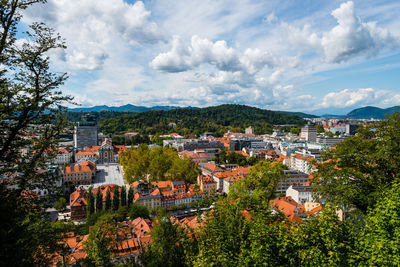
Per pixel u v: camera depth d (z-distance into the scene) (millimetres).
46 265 17844
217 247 17953
